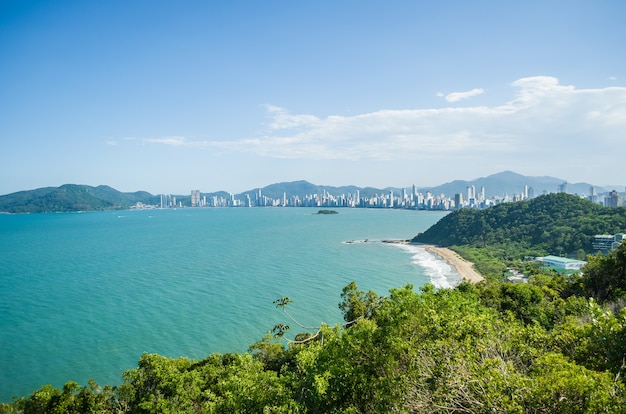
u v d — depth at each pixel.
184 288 76.75
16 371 43.91
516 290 36.81
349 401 15.98
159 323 57.50
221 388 24.69
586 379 9.41
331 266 100.25
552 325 30.14
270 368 31.80
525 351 13.38
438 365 12.57
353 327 22.92
